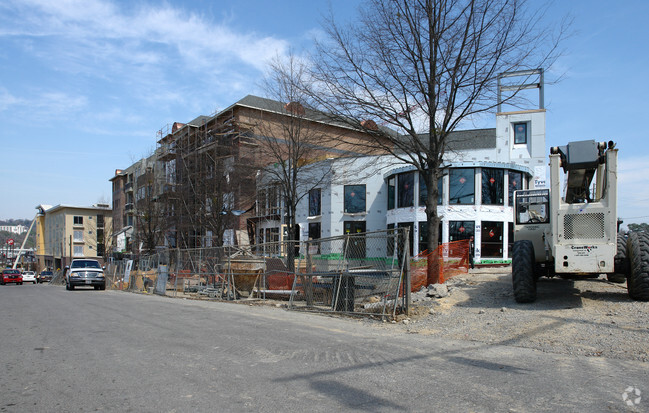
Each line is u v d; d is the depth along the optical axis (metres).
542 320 8.18
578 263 8.51
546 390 4.65
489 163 26.28
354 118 13.46
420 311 10.06
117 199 68.81
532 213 10.82
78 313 11.95
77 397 4.60
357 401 4.38
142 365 5.87
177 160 33.22
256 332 8.42
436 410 4.11
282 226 32.81
